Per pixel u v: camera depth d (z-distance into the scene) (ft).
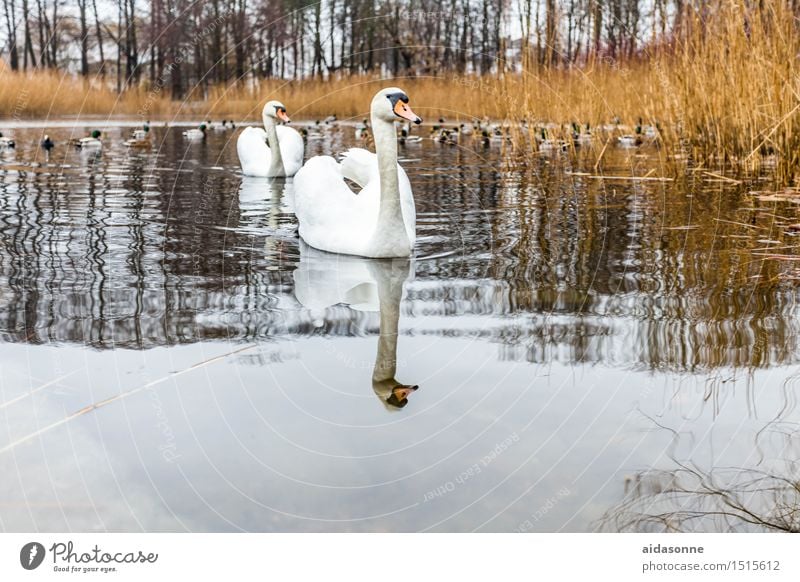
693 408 13.92
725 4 41.37
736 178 39.09
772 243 25.64
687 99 43.80
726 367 15.69
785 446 12.63
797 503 11.51
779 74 36.91
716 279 21.74
